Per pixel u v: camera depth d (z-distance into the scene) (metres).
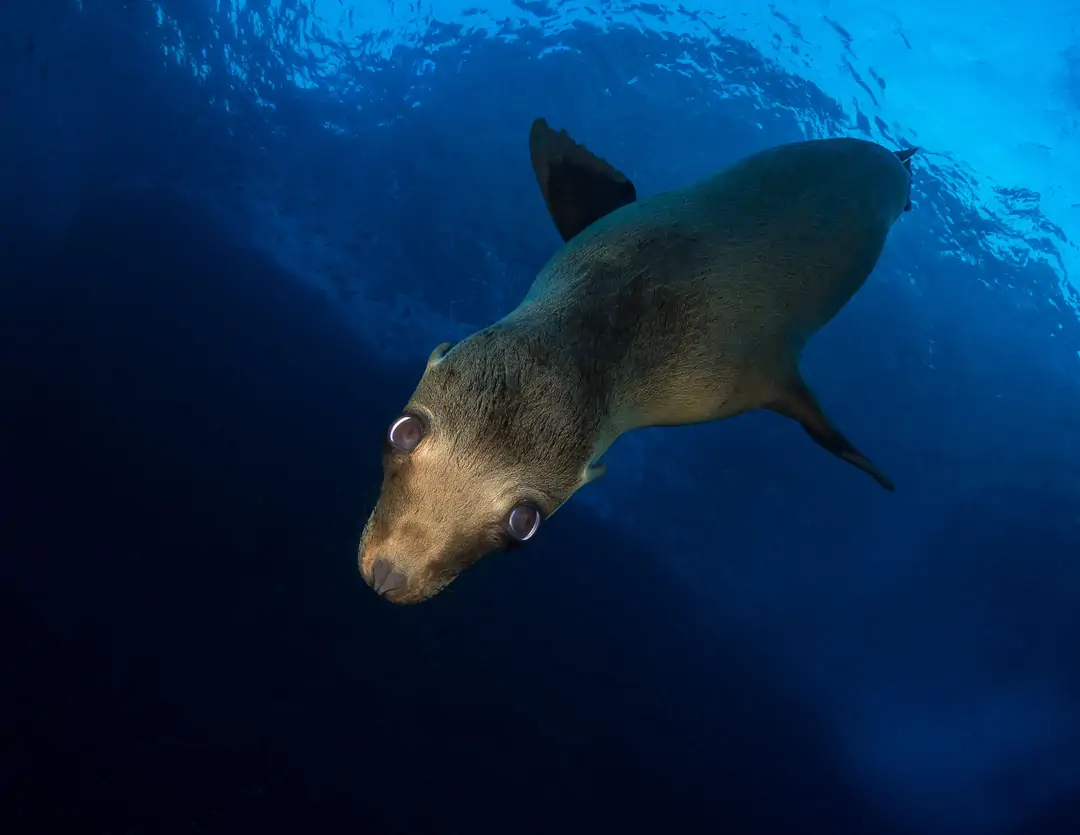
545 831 9.39
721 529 13.84
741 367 3.27
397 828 8.69
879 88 11.85
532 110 12.83
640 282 2.97
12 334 11.14
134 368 11.43
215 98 13.80
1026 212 11.74
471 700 10.20
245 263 13.12
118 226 12.68
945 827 12.38
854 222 3.89
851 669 13.78
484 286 12.98
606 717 11.05
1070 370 12.32
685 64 12.34
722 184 3.63
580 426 2.47
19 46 12.85
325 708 9.33
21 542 9.45
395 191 13.40
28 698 8.27
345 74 13.73
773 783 11.75
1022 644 12.98
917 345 12.15
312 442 11.59
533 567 12.31
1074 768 12.34
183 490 10.50
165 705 8.70
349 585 10.41
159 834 7.82
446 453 2.24
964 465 12.81
